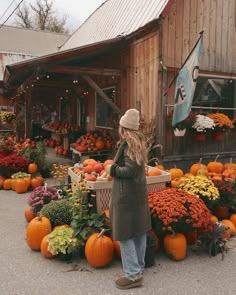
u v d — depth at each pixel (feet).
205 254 13.10
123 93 28.09
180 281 11.00
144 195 10.56
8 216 17.43
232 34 26.45
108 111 32.07
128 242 10.44
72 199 13.85
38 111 54.39
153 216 12.67
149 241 11.89
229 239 14.69
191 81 19.62
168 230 12.49
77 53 24.02
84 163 16.80
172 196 13.34
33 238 13.07
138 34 24.88
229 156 27.12
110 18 36.58
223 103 26.81
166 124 23.80
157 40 23.24
